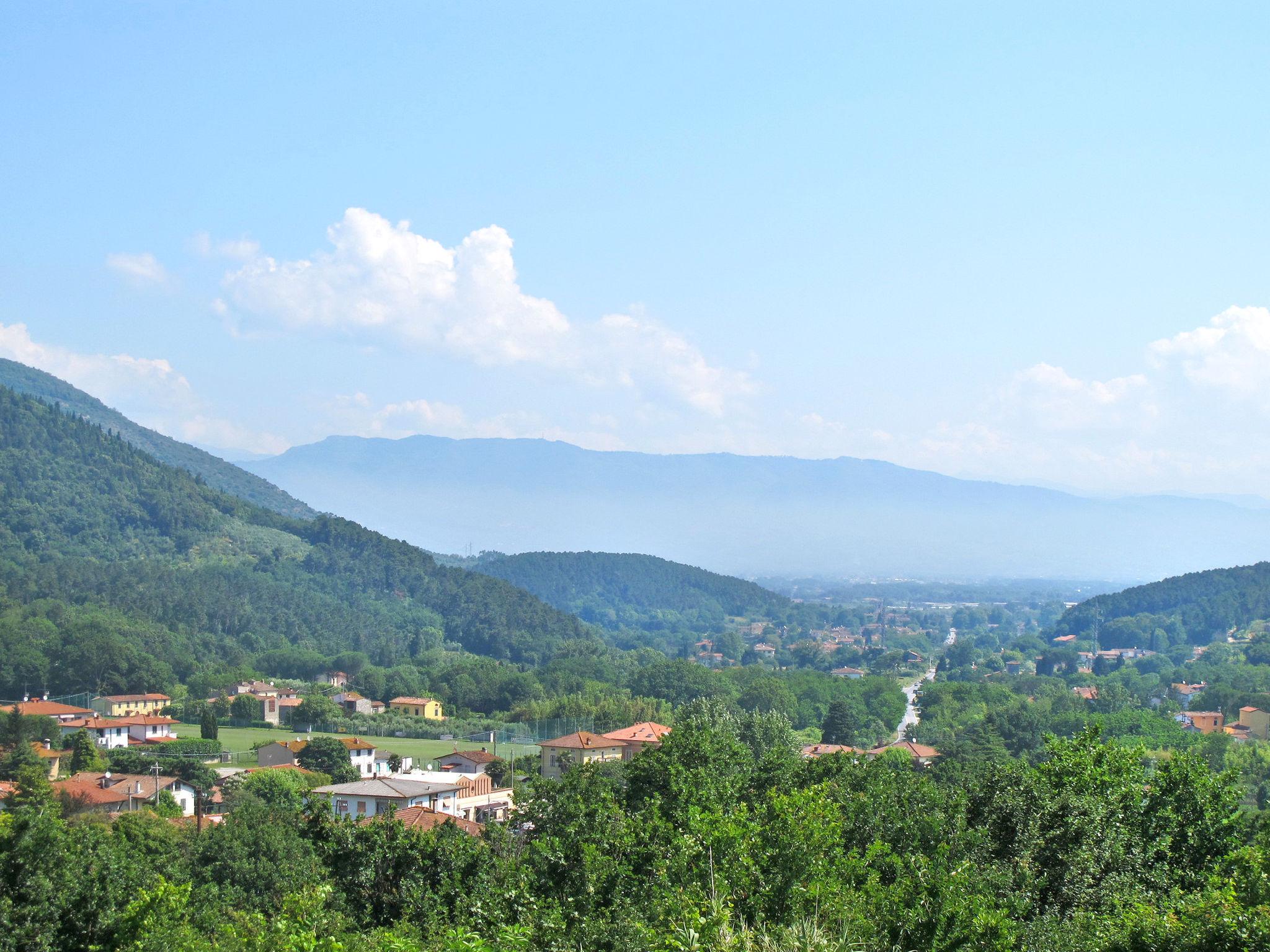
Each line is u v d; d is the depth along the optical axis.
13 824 25.78
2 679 146.00
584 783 36.78
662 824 27.91
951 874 22.42
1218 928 18.28
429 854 32.22
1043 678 190.12
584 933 22.28
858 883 24.38
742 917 20.61
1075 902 25.00
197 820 57.06
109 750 103.75
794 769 42.91
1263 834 28.75
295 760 106.00
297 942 21.27
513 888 25.95
